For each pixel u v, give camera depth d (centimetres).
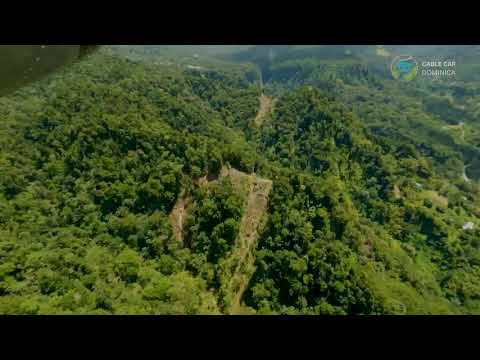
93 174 7456
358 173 11494
